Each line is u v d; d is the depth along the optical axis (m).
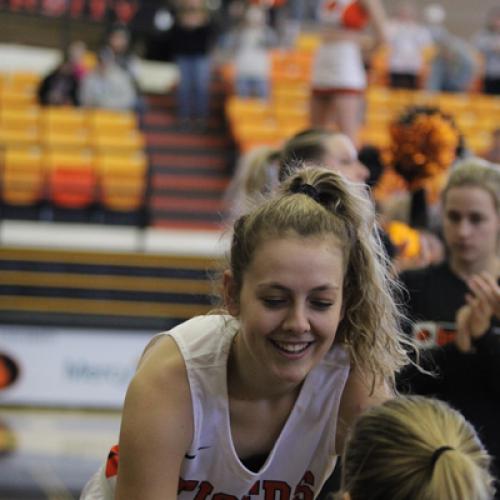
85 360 15.91
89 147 21.89
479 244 6.52
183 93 24.48
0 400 15.78
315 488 4.52
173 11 25.58
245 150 22.80
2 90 24.94
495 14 27.34
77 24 29.42
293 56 26.72
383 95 24.84
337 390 4.31
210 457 4.29
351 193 4.05
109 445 13.58
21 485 11.51
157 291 17.56
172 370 4.19
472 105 24.97
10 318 15.90
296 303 3.87
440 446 3.16
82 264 17.61
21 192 20.75
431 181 8.07
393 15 27.78
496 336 5.82
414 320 6.52
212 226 21.73
